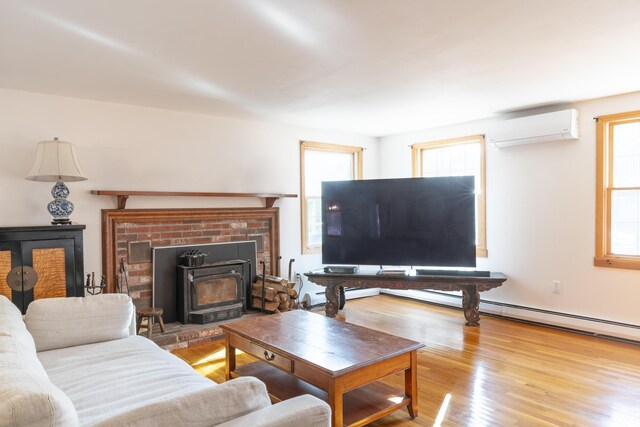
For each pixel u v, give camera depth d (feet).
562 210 14.60
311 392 8.56
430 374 10.61
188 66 10.02
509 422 8.22
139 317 13.01
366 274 15.74
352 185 16.28
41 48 8.75
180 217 14.46
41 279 10.96
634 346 12.71
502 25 7.95
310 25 7.84
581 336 13.71
